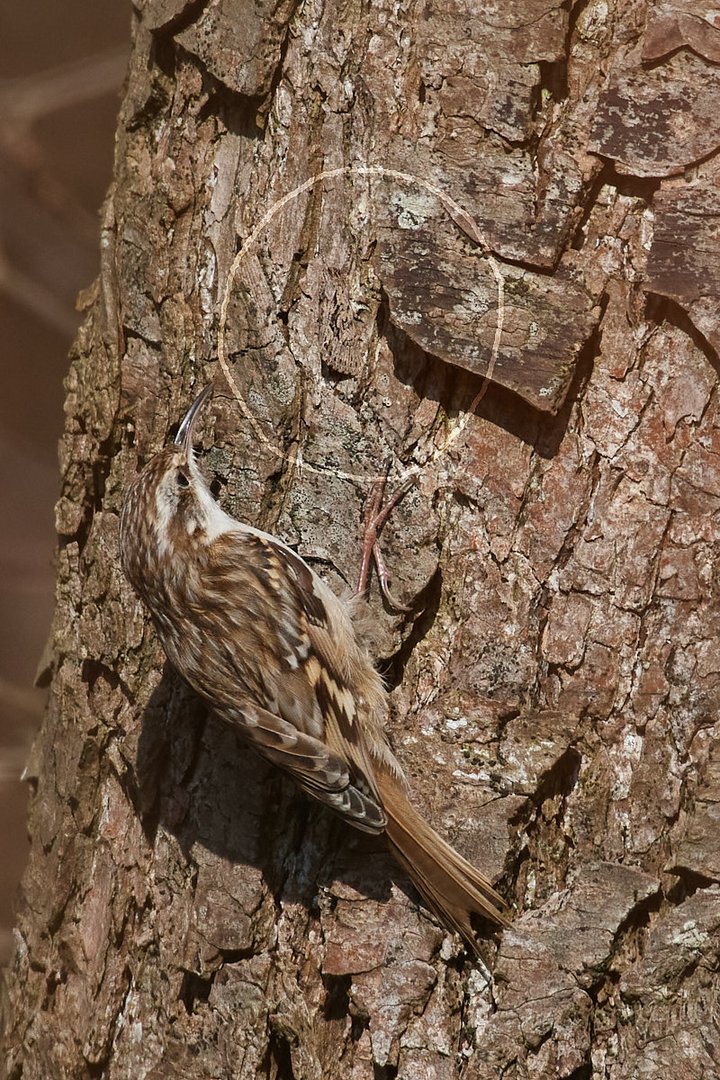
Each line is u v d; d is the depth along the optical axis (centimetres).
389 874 586
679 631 596
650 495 600
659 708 594
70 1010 664
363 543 618
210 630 620
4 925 1211
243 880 604
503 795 583
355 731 602
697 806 573
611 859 586
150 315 673
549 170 603
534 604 604
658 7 598
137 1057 620
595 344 605
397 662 618
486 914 565
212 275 653
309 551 627
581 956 563
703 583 596
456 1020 567
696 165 597
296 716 609
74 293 1469
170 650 633
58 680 711
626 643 598
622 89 601
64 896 683
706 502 598
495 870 575
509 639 603
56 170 1467
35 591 1439
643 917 577
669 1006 555
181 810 631
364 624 613
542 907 577
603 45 607
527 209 598
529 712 599
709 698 591
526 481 607
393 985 568
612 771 593
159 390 670
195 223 662
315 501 626
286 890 602
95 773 681
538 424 607
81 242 1466
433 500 613
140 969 633
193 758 634
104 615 682
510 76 602
